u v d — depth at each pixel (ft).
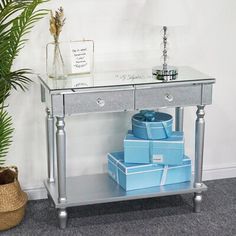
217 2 10.71
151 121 9.71
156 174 9.81
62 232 9.27
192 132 11.35
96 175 10.57
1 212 9.07
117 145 10.88
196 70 10.12
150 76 9.64
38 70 10.05
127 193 9.58
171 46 10.69
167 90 9.19
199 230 9.33
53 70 9.46
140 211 10.08
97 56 10.31
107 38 10.28
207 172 11.57
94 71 10.37
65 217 9.32
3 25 8.79
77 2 9.95
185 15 9.26
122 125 10.78
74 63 9.70
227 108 11.39
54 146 10.27
